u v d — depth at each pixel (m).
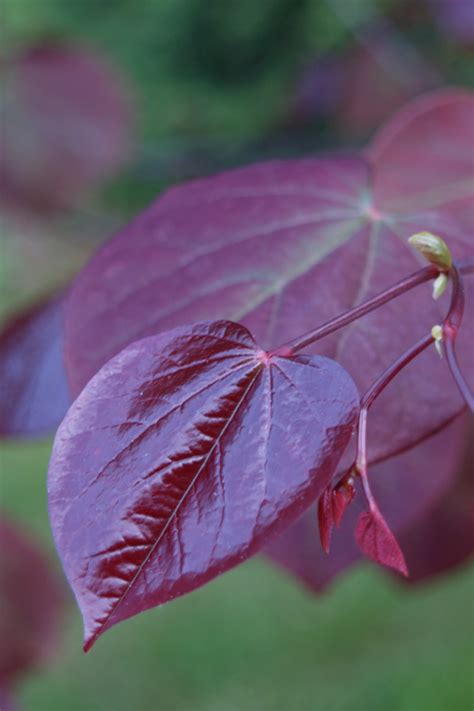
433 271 0.35
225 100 1.43
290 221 0.42
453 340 0.34
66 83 1.02
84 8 1.52
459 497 0.53
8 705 0.69
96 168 1.05
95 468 0.33
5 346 0.49
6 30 1.48
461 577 1.72
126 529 0.32
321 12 1.18
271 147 1.15
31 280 1.69
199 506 0.33
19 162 1.03
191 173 1.18
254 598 1.80
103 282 0.41
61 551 0.32
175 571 0.32
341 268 0.41
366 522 0.33
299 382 0.33
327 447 0.33
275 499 0.32
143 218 0.42
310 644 1.66
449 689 1.53
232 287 0.40
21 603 0.67
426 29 1.03
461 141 0.44
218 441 0.33
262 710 1.63
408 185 0.43
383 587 1.74
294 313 0.40
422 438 0.38
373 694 1.57
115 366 0.33
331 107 1.12
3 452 2.06
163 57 1.45
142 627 1.78
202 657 1.72
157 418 0.33
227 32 1.38
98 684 1.68
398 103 1.01
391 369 0.34
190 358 0.34
